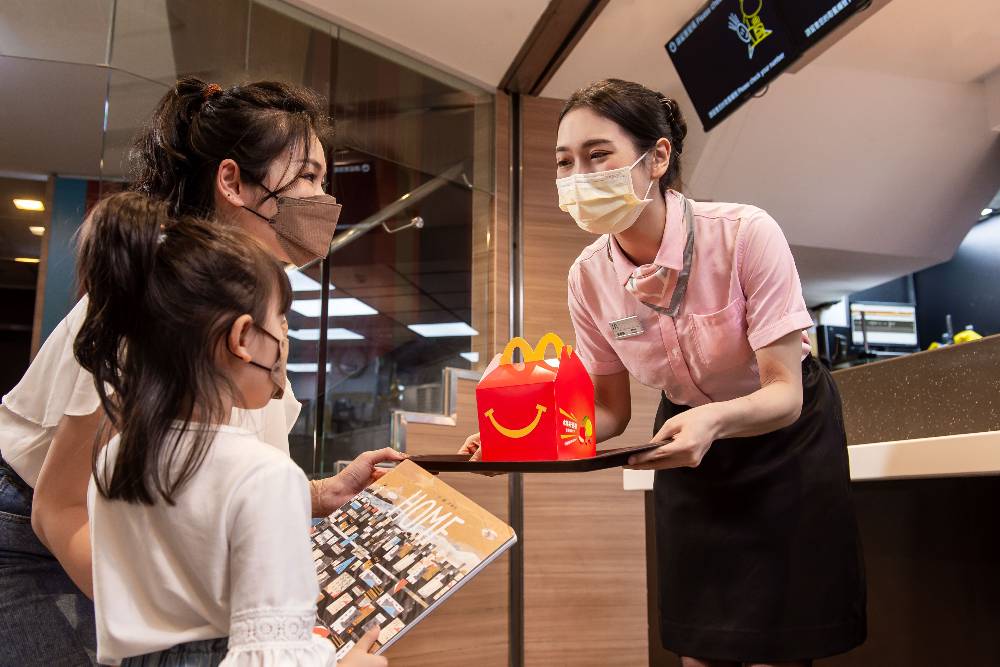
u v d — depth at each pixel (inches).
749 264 49.6
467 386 115.0
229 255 33.8
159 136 46.8
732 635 49.8
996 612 53.2
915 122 174.9
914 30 152.4
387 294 131.0
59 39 101.1
